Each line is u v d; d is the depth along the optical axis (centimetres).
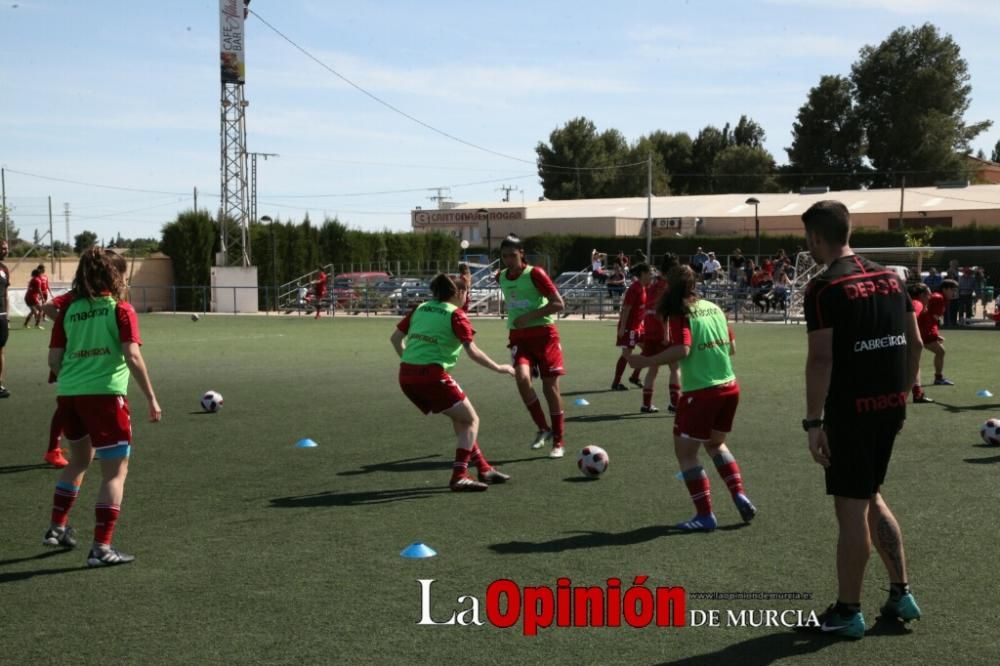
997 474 729
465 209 6322
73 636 415
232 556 533
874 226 5250
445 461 807
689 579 486
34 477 758
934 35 7725
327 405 1156
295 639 409
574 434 941
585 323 2953
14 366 1672
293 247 4262
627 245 5241
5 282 1235
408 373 696
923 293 1285
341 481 729
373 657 389
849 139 7838
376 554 534
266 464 797
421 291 3722
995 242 4375
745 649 396
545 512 626
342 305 3756
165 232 3997
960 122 7806
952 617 428
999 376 1418
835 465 411
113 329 532
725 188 8912
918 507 626
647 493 680
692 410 574
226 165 3919
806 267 3588
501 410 1111
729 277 3784
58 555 542
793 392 1238
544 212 6241
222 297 3894
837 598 451
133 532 587
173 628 423
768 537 560
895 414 414
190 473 761
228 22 3844
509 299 841
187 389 1323
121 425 532
